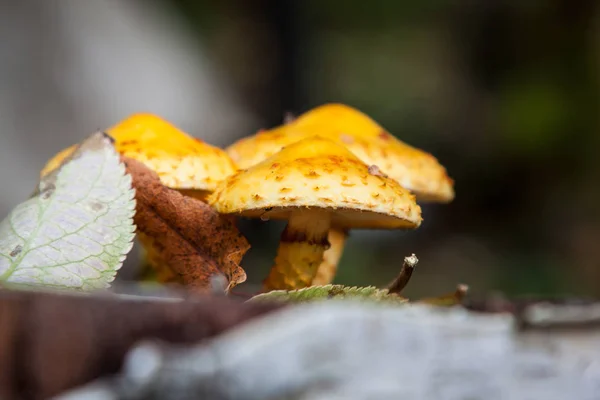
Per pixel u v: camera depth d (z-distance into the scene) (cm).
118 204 27
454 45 114
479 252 100
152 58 77
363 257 92
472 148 108
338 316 22
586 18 102
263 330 22
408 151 33
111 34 74
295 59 107
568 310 32
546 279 88
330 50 113
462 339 23
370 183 28
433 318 23
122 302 23
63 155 30
